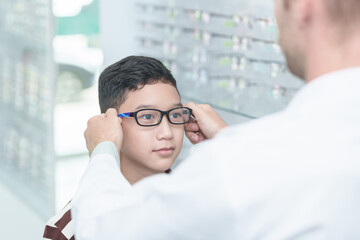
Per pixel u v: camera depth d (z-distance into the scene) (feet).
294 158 1.86
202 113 3.41
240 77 5.22
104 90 3.48
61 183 9.14
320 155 1.85
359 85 1.89
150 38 6.37
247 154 1.89
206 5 5.50
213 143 1.99
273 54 4.81
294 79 4.65
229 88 5.37
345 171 1.83
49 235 3.56
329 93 1.93
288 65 2.20
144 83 3.29
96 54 9.24
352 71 1.90
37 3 8.63
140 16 6.44
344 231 1.83
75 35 8.95
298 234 1.83
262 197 1.83
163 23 6.14
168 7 6.02
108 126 3.04
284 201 1.83
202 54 5.66
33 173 9.64
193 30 5.73
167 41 6.13
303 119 1.94
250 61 5.08
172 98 3.33
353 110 1.89
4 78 10.32
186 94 5.99
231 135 2.02
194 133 3.53
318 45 1.97
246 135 1.97
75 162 9.43
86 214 2.33
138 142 3.28
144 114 3.26
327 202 1.82
